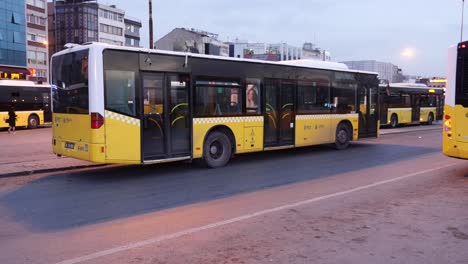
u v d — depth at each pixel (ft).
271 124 42.01
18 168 36.14
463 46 31.32
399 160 41.65
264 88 41.19
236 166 38.19
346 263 14.96
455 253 15.97
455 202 23.90
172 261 15.15
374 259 15.33
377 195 25.75
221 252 16.05
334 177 32.27
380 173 33.96
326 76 47.83
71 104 32.30
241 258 15.42
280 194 26.32
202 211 22.30
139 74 31.99
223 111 37.91
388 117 97.35
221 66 37.55
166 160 33.91
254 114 40.34
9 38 206.59
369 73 53.67
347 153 47.37
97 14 290.56
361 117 52.95
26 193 27.43
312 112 46.34
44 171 35.81
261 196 25.80
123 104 31.22
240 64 39.06
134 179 32.19
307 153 47.44
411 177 32.01
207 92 36.60
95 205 23.95
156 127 33.17
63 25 286.05
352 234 18.17
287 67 43.34
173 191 27.61
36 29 229.04
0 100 91.45
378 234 18.17
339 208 22.58
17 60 211.61
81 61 30.99
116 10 306.96
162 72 33.45
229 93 38.29
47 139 68.64
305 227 19.19
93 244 17.10
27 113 97.55
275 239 17.53
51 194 27.07
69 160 41.52
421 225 19.49
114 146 30.78
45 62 235.40
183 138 35.12
